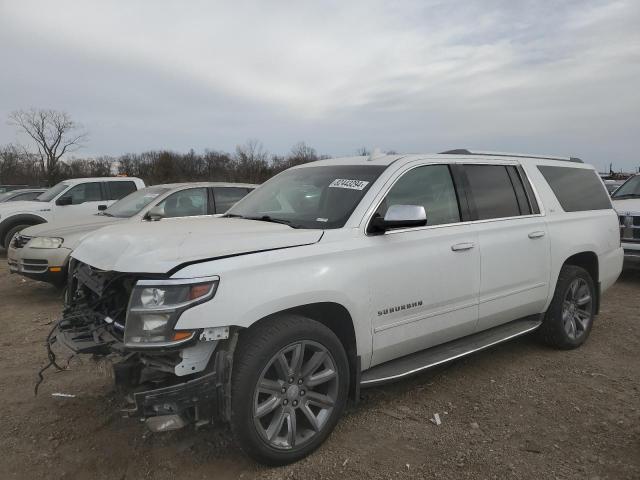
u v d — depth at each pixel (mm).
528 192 4742
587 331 5199
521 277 4445
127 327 2715
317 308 3281
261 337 2908
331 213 3611
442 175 4117
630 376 4434
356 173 3932
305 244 3189
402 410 3785
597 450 3248
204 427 3084
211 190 8719
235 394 2807
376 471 3023
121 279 2961
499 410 3791
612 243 5477
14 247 7699
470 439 3383
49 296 7746
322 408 3217
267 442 2941
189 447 3283
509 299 4379
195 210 8445
